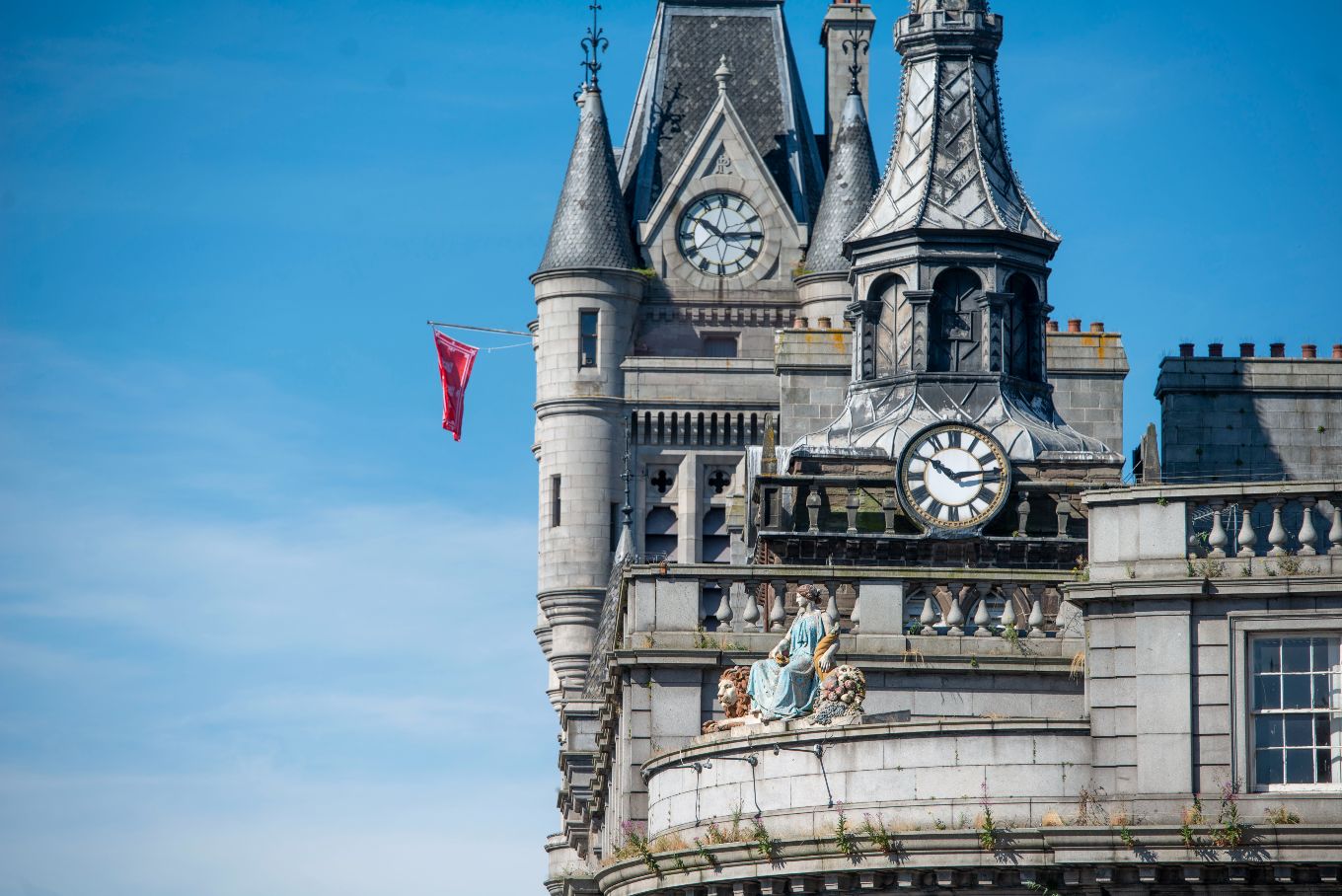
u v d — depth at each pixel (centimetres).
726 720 11838
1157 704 10512
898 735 10769
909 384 17712
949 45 18212
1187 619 10525
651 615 12706
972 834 10500
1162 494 10638
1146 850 10300
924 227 17838
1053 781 10575
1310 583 10450
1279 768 10425
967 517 16588
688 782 11475
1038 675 12619
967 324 17825
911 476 16700
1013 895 10469
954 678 12612
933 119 18138
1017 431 17400
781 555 16788
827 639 11431
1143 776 10488
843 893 10719
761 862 10862
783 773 11056
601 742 14388
